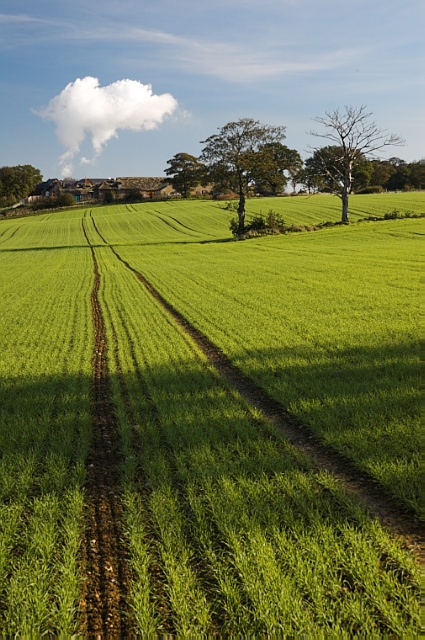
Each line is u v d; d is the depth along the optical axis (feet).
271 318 66.23
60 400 39.42
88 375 45.65
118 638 16.44
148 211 372.17
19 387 42.93
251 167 219.20
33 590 18.04
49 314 80.69
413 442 27.45
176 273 123.85
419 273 96.84
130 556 20.15
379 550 19.34
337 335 54.54
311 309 70.33
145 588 17.93
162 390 39.50
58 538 21.38
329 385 37.81
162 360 49.57
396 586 17.42
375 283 88.84
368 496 23.36
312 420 31.83
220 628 16.43
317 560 18.43
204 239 234.79
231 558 19.34
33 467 27.40
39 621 16.87
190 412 34.27
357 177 421.59
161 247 208.54
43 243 252.01
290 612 16.25
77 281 120.67
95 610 17.58
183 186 508.12
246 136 224.94
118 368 48.49
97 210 409.28
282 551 19.16
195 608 16.97
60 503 23.93
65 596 17.71
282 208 309.42
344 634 15.52
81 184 608.19
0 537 21.17
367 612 16.24
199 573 18.85
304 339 54.13
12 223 357.20
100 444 31.32
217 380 42.47
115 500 24.43
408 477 23.77
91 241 250.98
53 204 453.99
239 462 26.66
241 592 17.67
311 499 22.72
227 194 446.19
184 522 21.56
